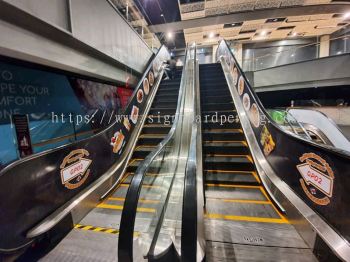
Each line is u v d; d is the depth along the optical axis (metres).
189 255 1.19
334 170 1.66
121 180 3.39
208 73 6.70
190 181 1.45
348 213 1.50
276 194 2.58
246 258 1.75
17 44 2.37
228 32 12.73
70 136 4.10
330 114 8.45
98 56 4.36
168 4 9.05
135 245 1.82
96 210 2.58
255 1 8.57
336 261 1.48
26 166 1.77
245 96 4.38
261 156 3.34
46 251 1.87
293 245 1.89
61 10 2.94
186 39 14.07
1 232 1.56
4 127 2.81
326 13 9.61
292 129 4.82
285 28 12.05
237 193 2.86
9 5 2.06
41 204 1.93
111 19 4.63
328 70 7.53
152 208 2.54
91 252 1.86
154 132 4.55
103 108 5.29
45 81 3.51
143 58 7.15
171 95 5.82
